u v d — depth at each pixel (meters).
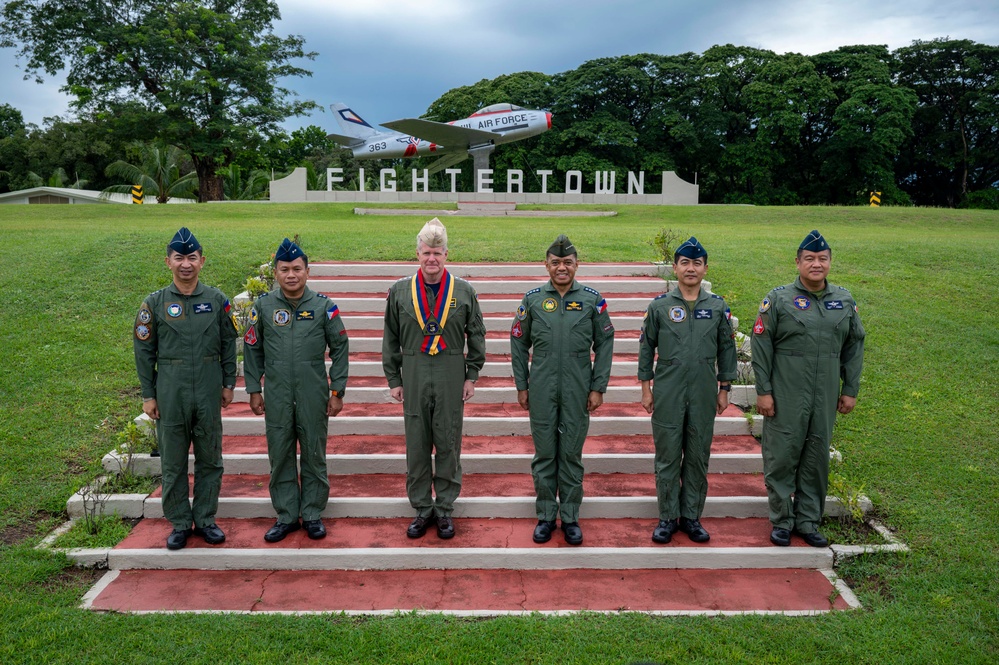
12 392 6.22
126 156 45.44
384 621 3.74
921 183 43.50
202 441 4.38
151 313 4.30
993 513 4.80
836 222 20.55
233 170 38.19
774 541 4.49
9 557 4.23
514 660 3.45
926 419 6.07
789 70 36.50
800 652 3.53
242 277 8.80
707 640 3.60
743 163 38.59
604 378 4.46
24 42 31.59
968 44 38.47
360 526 4.68
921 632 3.71
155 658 3.40
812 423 4.42
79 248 9.66
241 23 33.59
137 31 31.67
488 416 5.81
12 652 3.41
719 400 4.52
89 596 3.97
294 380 4.38
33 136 47.66
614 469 5.32
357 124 33.62
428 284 4.38
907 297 8.73
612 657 3.46
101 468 5.25
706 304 4.48
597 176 32.59
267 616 3.74
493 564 4.34
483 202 28.66
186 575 4.23
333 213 23.50
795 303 4.45
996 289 8.98
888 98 35.16
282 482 4.48
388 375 4.54
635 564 4.37
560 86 40.81
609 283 8.24
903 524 4.73
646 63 39.81
